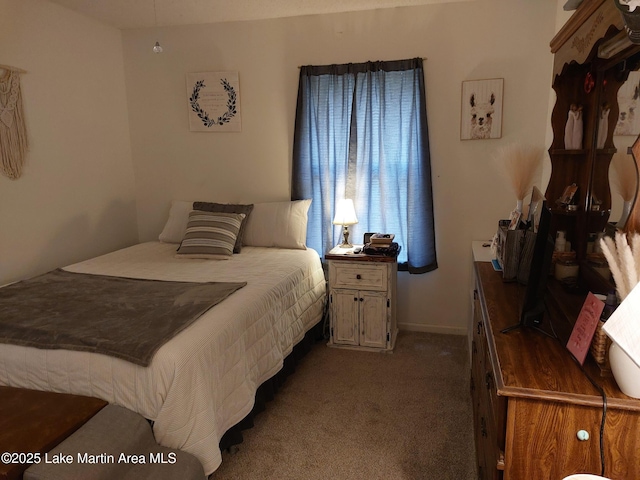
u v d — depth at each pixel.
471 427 2.27
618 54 1.54
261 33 3.49
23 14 2.91
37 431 1.47
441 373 2.84
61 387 1.73
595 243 1.70
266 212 3.51
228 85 3.62
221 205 3.58
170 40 3.67
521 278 1.94
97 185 3.58
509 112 3.16
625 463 1.12
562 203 2.00
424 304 3.53
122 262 3.07
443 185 3.35
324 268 3.54
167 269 2.87
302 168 3.49
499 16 3.07
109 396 1.68
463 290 3.44
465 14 3.12
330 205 3.49
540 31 3.03
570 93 2.01
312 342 3.20
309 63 3.43
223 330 1.92
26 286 2.46
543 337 1.44
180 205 3.73
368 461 2.03
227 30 3.55
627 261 1.11
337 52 3.37
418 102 3.21
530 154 2.29
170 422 1.63
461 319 3.47
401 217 3.39
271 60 3.51
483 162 3.25
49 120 3.13
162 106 3.80
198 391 1.68
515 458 1.18
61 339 1.77
